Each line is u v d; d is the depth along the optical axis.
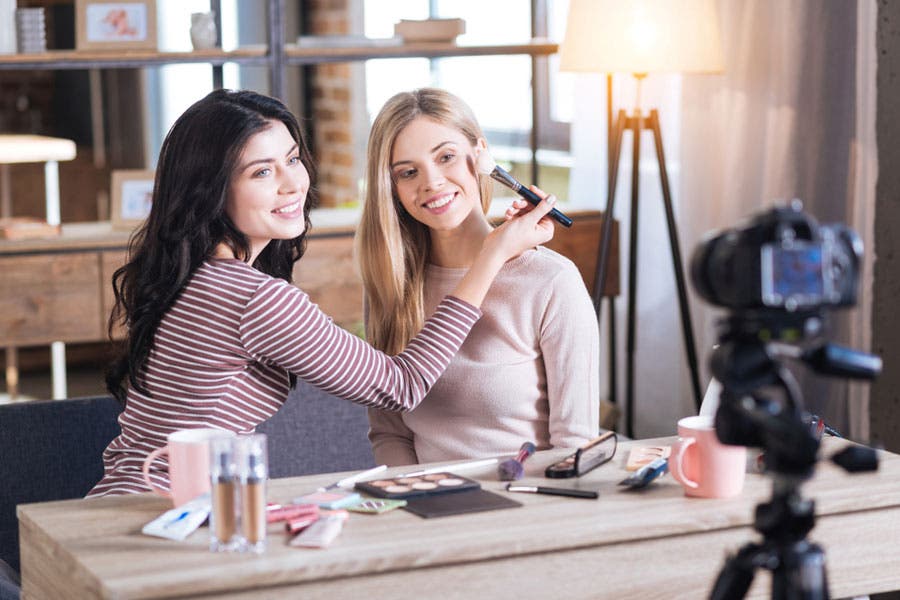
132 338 2.14
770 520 1.33
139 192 4.43
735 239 1.28
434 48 4.61
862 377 1.33
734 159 3.99
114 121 7.05
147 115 6.93
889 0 3.53
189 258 2.12
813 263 1.26
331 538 1.65
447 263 2.37
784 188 3.78
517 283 2.25
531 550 1.66
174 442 1.80
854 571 1.86
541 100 5.68
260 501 1.62
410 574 1.62
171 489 1.82
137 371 2.16
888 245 3.62
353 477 1.95
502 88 5.85
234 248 2.19
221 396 2.14
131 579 1.52
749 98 3.95
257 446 1.62
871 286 3.56
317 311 2.12
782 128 3.78
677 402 4.52
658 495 1.85
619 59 3.69
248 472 1.62
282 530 1.71
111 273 4.19
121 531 1.72
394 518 1.75
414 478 1.92
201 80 6.76
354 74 6.58
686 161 4.27
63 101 7.36
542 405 2.29
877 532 1.87
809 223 1.28
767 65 3.89
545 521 1.73
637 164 4.07
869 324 3.58
